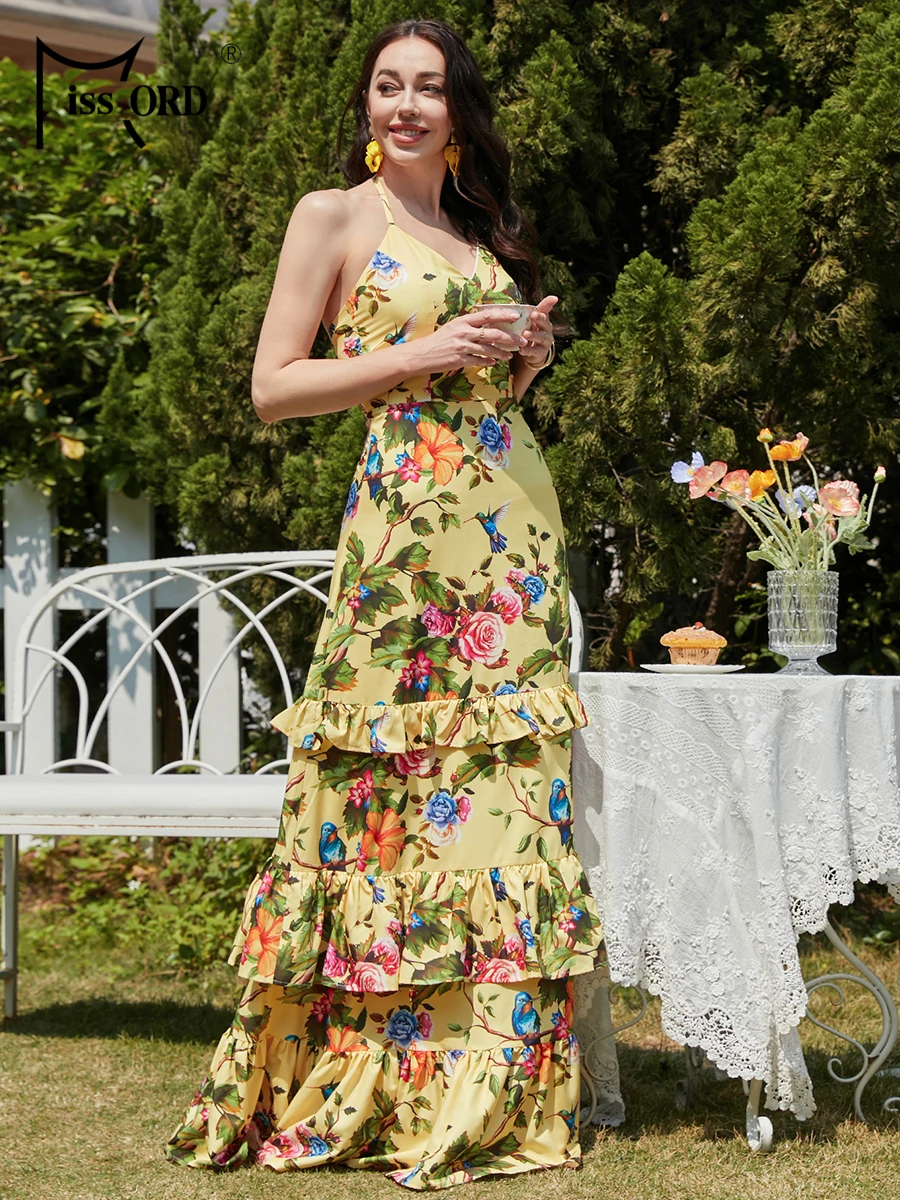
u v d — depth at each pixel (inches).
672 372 116.7
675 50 139.6
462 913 82.5
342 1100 82.7
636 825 85.7
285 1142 83.3
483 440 86.8
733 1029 81.9
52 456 165.5
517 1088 81.4
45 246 168.6
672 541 125.1
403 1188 78.7
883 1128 89.3
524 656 86.1
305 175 131.3
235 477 143.6
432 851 83.4
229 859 154.6
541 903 83.7
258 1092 84.0
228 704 168.4
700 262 117.3
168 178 165.0
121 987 133.6
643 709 86.3
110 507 171.5
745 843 83.4
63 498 171.8
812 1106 84.7
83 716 128.6
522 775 84.9
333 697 84.7
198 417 140.9
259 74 144.9
